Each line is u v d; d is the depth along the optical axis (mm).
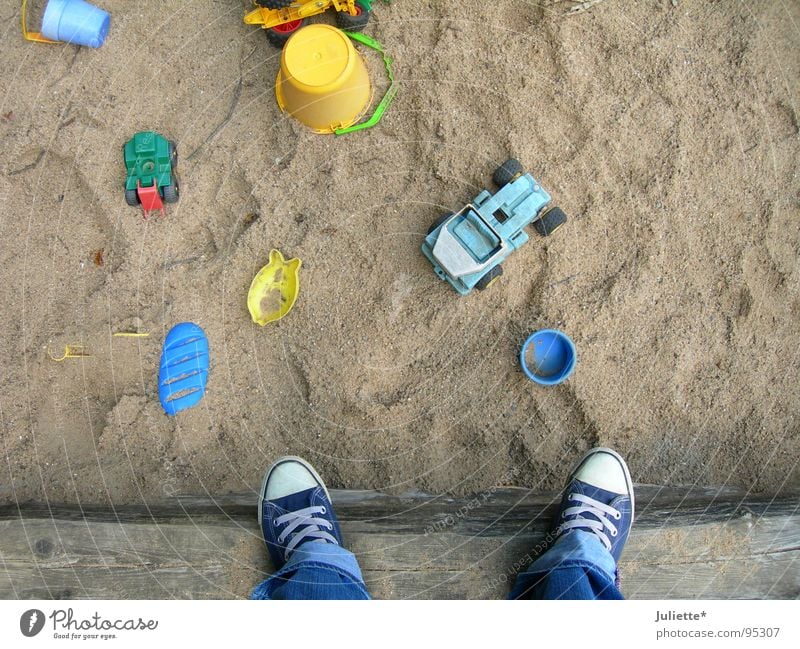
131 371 2076
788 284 2084
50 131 2160
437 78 2154
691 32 2170
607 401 2045
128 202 2113
